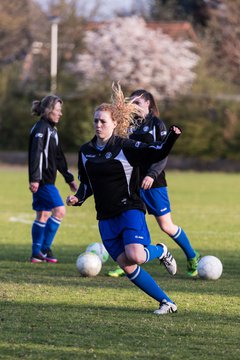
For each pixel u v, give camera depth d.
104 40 82.44
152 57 80.94
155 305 14.43
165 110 75.88
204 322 12.98
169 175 66.06
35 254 20.61
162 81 80.19
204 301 14.90
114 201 13.45
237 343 11.59
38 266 19.75
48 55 96.00
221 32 91.69
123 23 84.25
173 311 13.74
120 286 16.61
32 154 20.23
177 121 74.75
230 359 10.70
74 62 85.88
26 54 100.56
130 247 13.24
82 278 17.72
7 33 98.00
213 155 73.88
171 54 81.56
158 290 13.78
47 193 20.48
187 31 94.88
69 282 17.08
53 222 20.52
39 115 20.59
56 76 79.75
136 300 14.89
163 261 15.20
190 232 28.27
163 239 26.53
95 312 13.70
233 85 82.88
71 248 23.80
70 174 20.83
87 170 13.59
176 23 96.56
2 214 34.38
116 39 82.12
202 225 30.67
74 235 27.41
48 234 20.53
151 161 13.27
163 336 11.93
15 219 32.44
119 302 14.66
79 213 36.28
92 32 86.50
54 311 13.72
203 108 75.06
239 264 20.50
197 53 89.69
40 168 20.30
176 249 23.83
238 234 27.72
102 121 13.51
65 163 20.72
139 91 17.95
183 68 81.12
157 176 16.56
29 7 101.75
